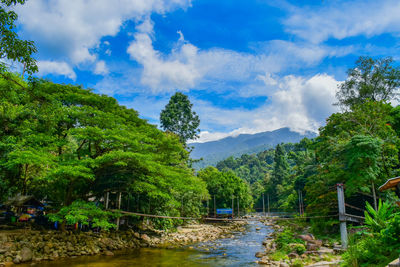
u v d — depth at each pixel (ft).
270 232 110.93
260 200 280.51
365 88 104.83
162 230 88.69
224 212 144.46
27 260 44.47
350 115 81.46
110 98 61.93
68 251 52.06
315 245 52.65
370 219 32.91
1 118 52.95
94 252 54.90
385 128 69.31
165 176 61.82
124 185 64.95
